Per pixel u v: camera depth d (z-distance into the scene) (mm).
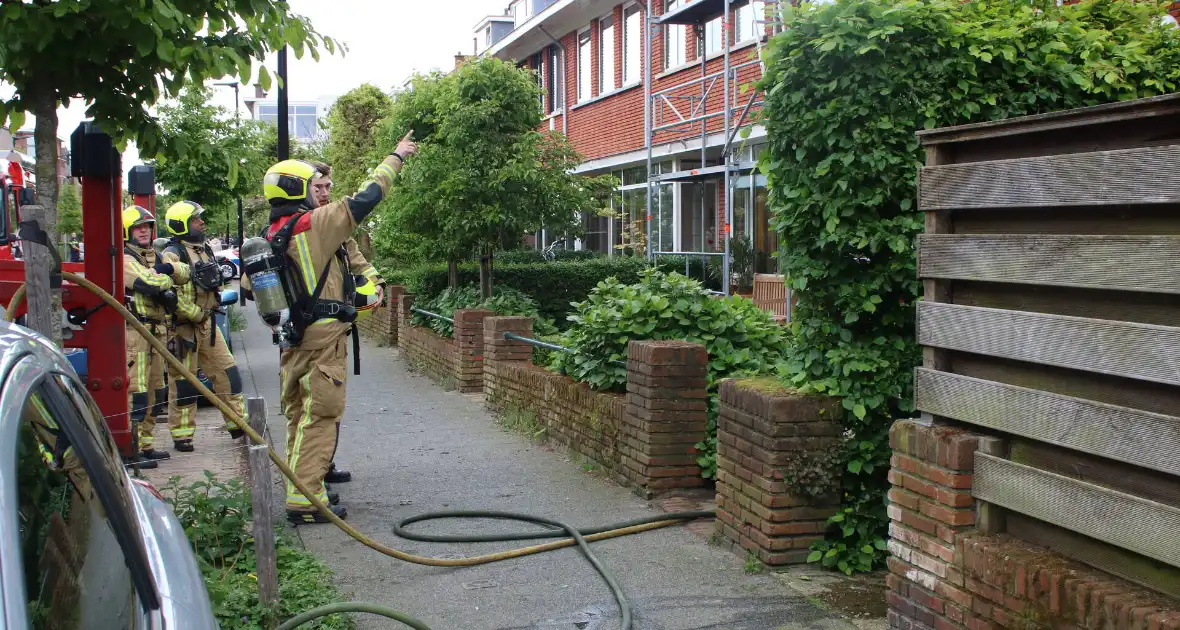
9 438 2139
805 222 5520
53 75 5363
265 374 15008
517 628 5031
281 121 11109
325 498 6926
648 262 18375
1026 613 3727
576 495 7500
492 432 10039
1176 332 3291
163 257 8688
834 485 5676
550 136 14828
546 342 10844
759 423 5809
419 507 7301
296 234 6723
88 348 6383
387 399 12234
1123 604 3334
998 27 5586
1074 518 3652
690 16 18344
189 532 5598
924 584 4355
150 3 4941
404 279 18766
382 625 5066
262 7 5438
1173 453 3285
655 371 7262
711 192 19734
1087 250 3627
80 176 6316
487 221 14008
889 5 5402
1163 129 3465
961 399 4223
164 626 2533
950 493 4172
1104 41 5867
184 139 6012
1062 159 3727
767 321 8523
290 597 5117
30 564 1978
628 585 5609
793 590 5461
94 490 2648
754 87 5738
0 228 14008
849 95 5305
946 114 5387
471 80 14312
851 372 5594
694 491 7352
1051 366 3834
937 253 4352
